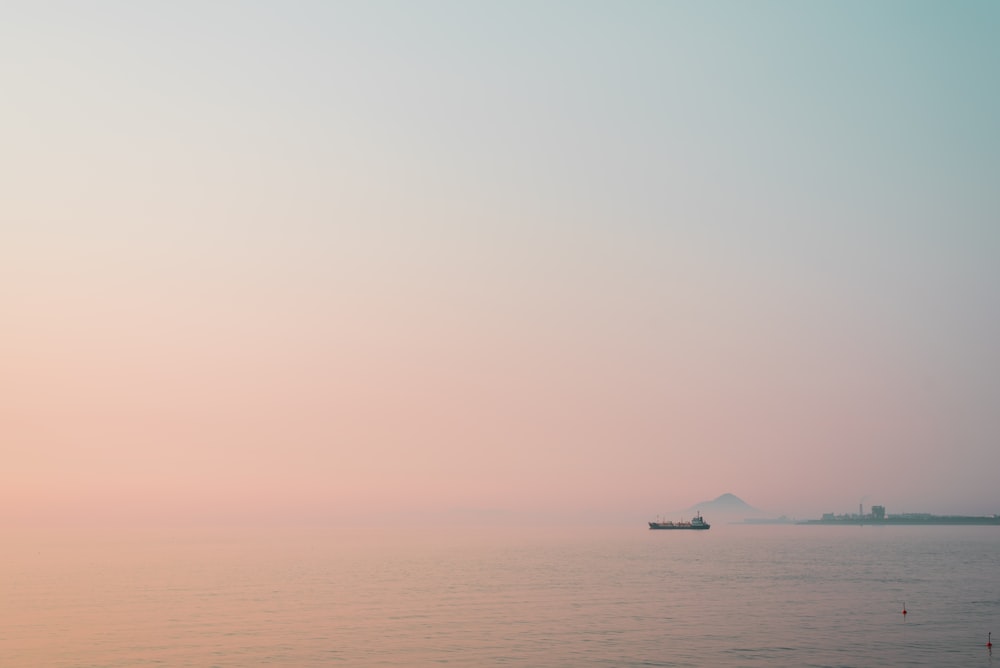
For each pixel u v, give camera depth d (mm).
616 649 113125
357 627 131625
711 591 183625
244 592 186250
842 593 178125
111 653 111688
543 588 192625
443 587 196250
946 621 136625
